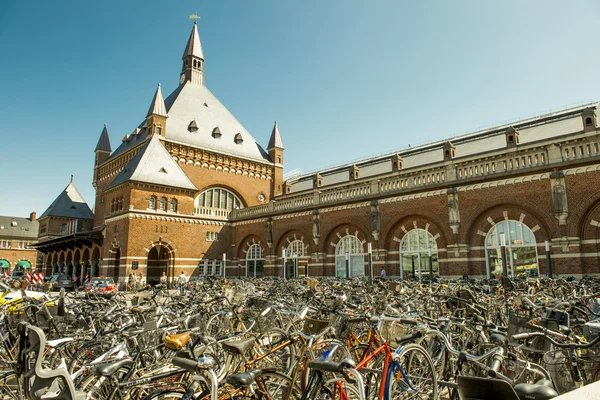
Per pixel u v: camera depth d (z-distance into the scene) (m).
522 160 21.30
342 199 29.52
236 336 7.04
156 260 40.31
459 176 23.55
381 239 26.72
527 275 20.62
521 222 21.20
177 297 13.70
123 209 36.12
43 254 61.28
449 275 23.19
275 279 24.23
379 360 6.04
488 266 22.11
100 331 7.73
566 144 19.89
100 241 39.38
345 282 18.30
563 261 19.47
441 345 6.62
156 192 36.97
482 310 8.38
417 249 25.22
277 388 5.07
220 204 44.81
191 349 5.55
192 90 49.03
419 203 25.06
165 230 36.88
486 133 33.06
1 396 5.92
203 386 4.30
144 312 9.76
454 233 23.14
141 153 38.72
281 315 9.84
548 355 5.25
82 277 43.34
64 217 62.34
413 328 6.33
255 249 38.38
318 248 30.91
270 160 50.47
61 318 8.77
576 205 19.33
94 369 4.65
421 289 13.91
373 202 27.20
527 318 6.04
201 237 39.28
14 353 6.79
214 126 47.28
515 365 5.20
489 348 5.99
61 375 3.84
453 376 6.46
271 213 36.03
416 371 5.78
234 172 46.19
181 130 43.72
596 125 24.12
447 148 28.20
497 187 21.92
